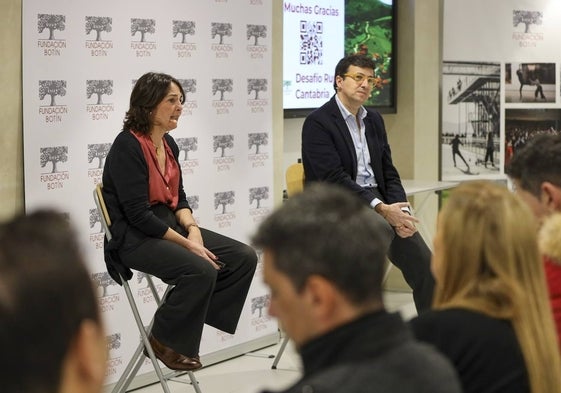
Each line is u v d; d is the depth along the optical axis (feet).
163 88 13.48
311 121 16.93
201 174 17.19
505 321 6.14
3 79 13.87
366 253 4.83
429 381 4.70
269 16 18.47
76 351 3.10
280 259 4.89
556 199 8.66
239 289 14.01
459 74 24.80
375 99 23.67
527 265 6.18
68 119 14.74
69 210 14.79
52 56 14.44
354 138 17.02
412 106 24.13
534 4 25.64
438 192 24.62
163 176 13.82
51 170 14.52
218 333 17.74
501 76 25.44
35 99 14.25
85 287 3.13
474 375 6.04
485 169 25.40
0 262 3.05
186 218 14.02
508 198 6.31
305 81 21.72
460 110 24.89
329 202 5.00
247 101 18.10
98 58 15.15
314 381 4.61
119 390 14.14
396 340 4.82
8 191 14.06
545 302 6.19
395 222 16.26
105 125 15.33
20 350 2.97
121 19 15.48
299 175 17.57
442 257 6.38
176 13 16.47
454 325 6.12
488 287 6.16
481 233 6.21
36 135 14.29
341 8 22.56
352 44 22.95
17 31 13.99
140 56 15.87
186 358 13.34
